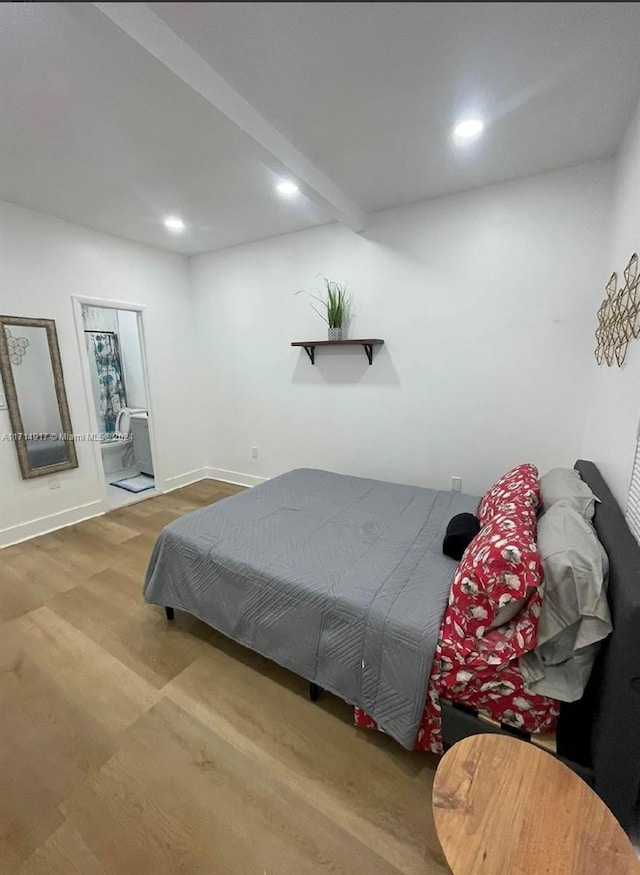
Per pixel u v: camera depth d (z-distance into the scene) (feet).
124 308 11.88
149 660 6.08
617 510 4.81
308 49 4.67
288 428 12.73
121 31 4.13
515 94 5.48
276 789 4.24
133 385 16.88
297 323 11.76
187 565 6.38
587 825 2.62
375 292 10.18
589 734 3.79
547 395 8.57
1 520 9.74
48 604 7.48
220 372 13.92
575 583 3.61
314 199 8.03
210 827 3.89
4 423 9.62
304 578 5.26
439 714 4.22
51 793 4.20
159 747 4.70
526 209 8.11
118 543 9.96
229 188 8.30
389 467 10.91
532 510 5.32
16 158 7.02
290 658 5.23
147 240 11.89
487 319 8.89
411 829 3.86
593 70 4.99
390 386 10.44
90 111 5.60
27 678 5.73
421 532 6.52
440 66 4.93
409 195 8.84
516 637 3.88
